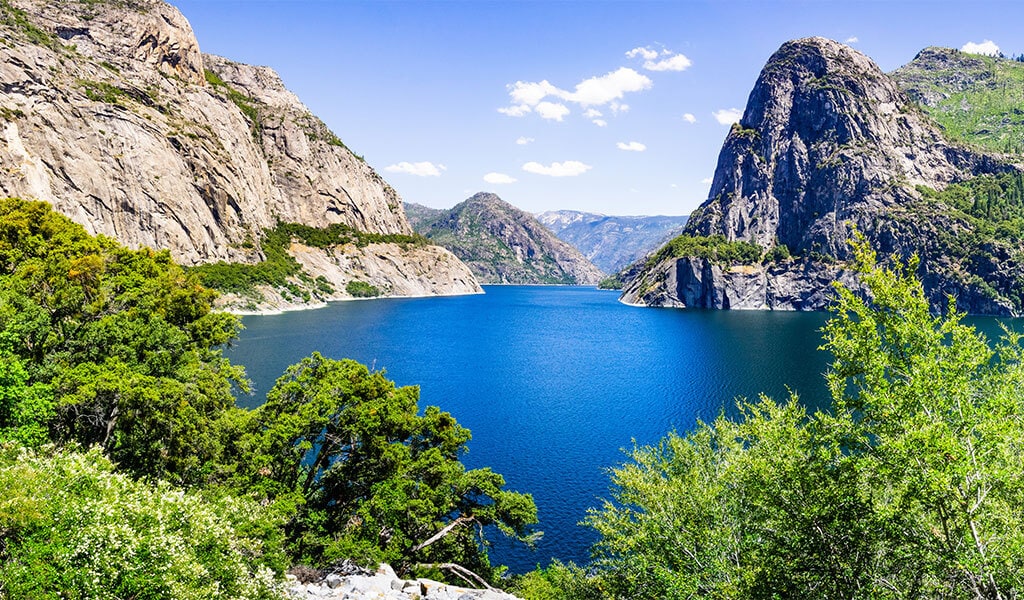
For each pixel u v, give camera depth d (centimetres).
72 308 4544
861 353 1553
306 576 2492
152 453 3084
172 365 4081
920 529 1491
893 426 1490
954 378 1442
